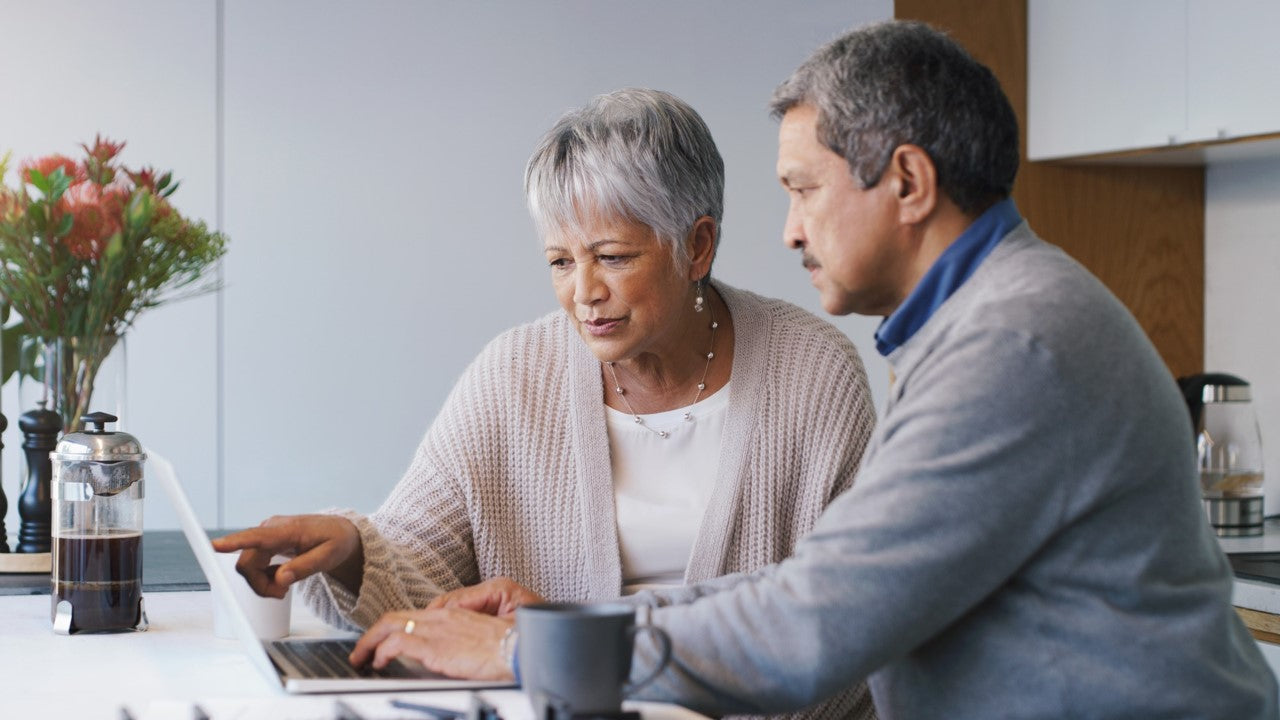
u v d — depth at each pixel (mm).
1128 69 3189
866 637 1046
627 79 3729
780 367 1675
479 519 1686
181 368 3455
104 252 1766
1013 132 1190
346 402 3566
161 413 3449
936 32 1194
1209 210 3604
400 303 3592
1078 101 3334
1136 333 1127
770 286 3859
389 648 1231
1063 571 1082
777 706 1082
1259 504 2846
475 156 3627
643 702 1104
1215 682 1100
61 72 3367
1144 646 1073
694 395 1672
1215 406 2848
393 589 1485
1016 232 1179
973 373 1064
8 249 1742
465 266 3631
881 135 1158
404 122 3578
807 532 1646
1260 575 2314
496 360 1743
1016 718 1097
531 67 3656
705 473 1660
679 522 1633
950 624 1124
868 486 1078
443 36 3596
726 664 1075
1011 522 1050
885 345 1216
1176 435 1109
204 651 1419
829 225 1192
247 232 3492
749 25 3807
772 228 3852
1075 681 1077
